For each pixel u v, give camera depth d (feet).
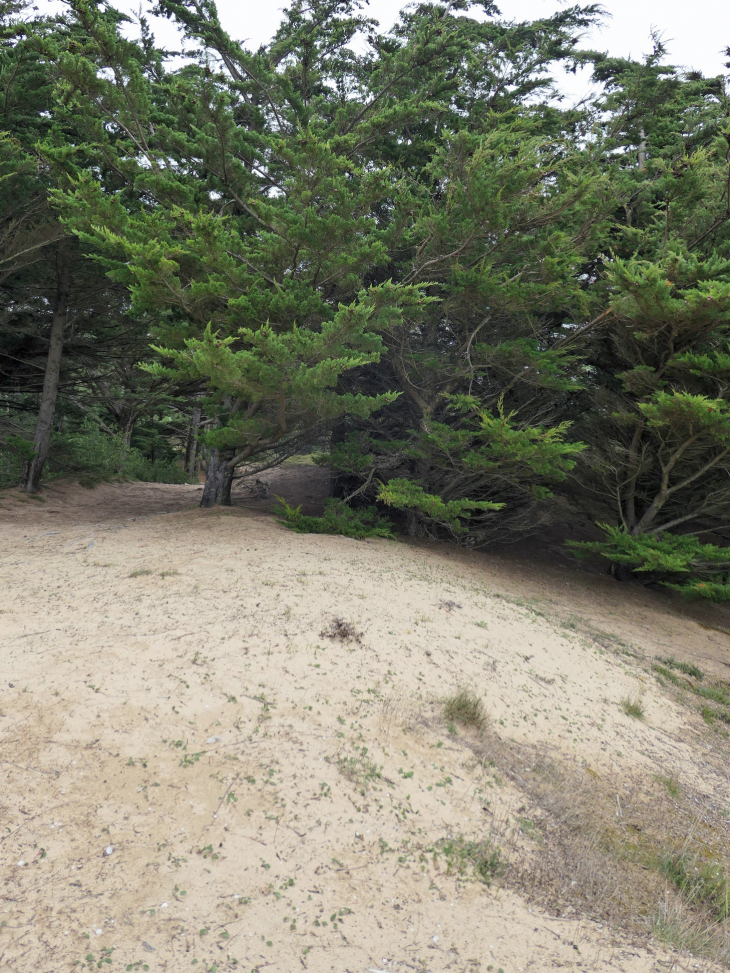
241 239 38.32
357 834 13.88
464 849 14.20
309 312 34.45
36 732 15.20
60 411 64.75
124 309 49.19
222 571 27.14
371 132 39.50
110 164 37.81
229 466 44.29
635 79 47.21
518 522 49.14
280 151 31.83
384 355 43.11
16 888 11.19
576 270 44.11
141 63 41.68
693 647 35.94
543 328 44.42
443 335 47.75
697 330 37.55
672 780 19.77
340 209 33.09
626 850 15.61
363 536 40.93
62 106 36.83
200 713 16.70
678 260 36.40
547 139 34.71
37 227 40.83
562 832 15.78
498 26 51.60
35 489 50.52
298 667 19.79
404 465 48.39
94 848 12.30
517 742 19.38
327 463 45.78
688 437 38.55
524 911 12.71
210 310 34.19
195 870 12.14
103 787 13.88
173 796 13.92
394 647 22.62
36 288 48.65
